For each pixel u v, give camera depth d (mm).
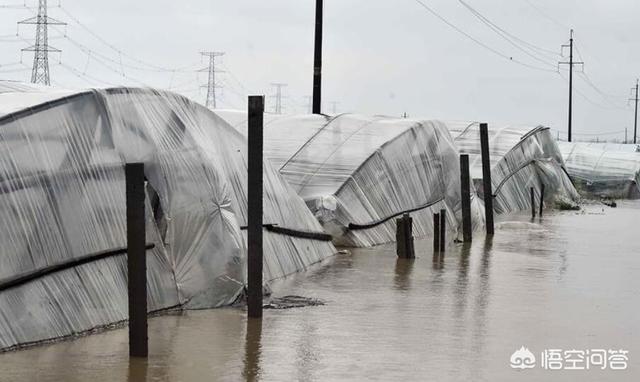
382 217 29234
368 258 25234
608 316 17500
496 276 22391
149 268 16469
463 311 17641
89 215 15266
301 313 17062
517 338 15375
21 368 12375
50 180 14695
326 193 27516
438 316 17078
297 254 23000
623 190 62156
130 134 16781
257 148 16078
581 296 19719
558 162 54875
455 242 30234
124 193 16234
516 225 36750
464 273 22797
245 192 21141
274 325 15891
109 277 15289
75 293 14430
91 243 15117
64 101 15656
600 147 70375
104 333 14492
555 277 22469
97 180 15711
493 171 45781
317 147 30344
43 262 14023
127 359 13094
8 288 13352
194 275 17172
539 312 17734
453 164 35125
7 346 13023
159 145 17234
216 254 17406
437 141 34312
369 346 14523
